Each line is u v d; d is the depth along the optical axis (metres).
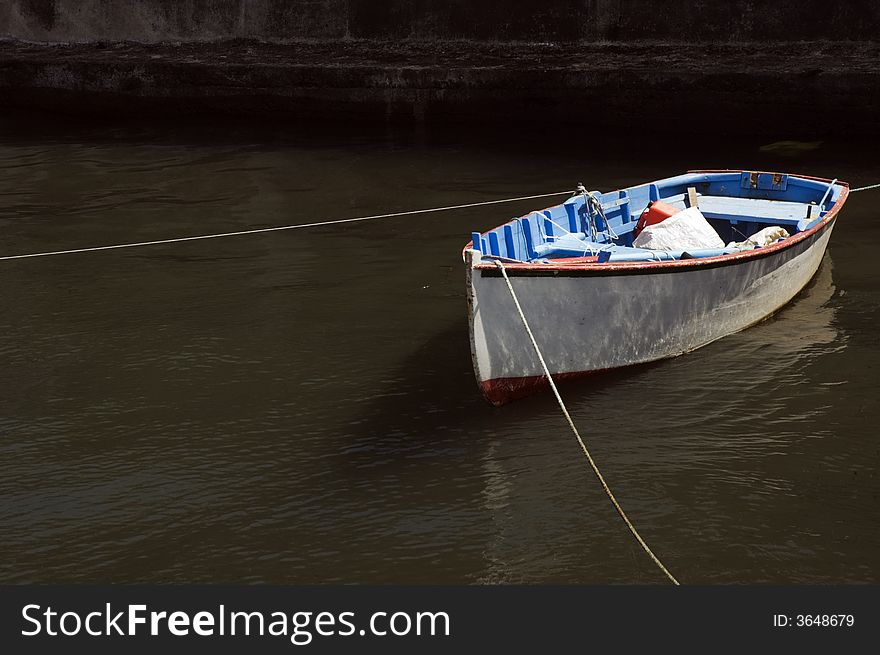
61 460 6.52
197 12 17.59
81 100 17.55
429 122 16.09
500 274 6.45
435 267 9.70
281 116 16.80
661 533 5.68
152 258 10.12
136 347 8.08
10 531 5.81
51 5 18.09
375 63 16.25
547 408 7.01
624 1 15.32
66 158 14.51
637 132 15.05
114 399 7.27
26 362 7.87
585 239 8.30
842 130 14.08
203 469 6.39
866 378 7.31
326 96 16.42
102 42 18.09
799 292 8.88
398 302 8.84
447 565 5.46
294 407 7.10
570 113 15.34
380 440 6.66
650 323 7.38
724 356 7.73
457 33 16.36
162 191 12.71
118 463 6.48
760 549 5.54
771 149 13.78
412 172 13.37
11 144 15.48
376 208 11.80
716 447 6.48
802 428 6.69
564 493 6.06
